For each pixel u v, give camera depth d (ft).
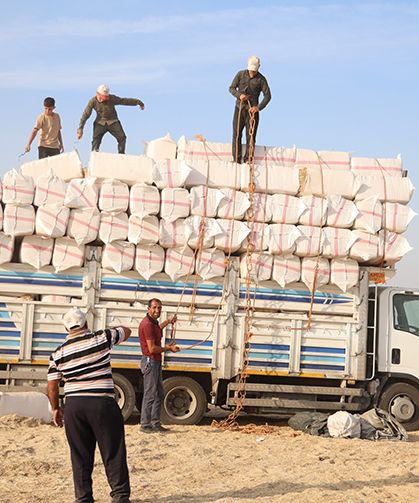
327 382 47.98
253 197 45.60
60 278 44.37
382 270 47.57
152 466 34.37
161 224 44.37
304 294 46.55
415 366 48.03
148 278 44.47
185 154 46.19
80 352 26.61
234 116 47.14
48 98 52.80
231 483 31.63
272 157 47.06
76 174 45.19
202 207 44.70
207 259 45.14
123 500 26.53
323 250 45.88
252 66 47.16
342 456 37.58
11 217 43.14
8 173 43.16
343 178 46.70
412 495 30.55
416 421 47.96
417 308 48.62
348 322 46.93
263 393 46.88
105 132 52.34
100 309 44.50
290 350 46.26
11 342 43.91
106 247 44.04
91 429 26.81
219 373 45.52
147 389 42.34
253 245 45.32
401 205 47.16
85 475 26.68
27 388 44.34
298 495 29.66
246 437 42.68
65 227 43.45
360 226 46.44
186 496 29.50
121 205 43.93
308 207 45.85
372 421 44.42
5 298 43.93
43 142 53.06
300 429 45.11
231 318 45.68
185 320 45.24
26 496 28.63
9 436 39.04
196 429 44.42
